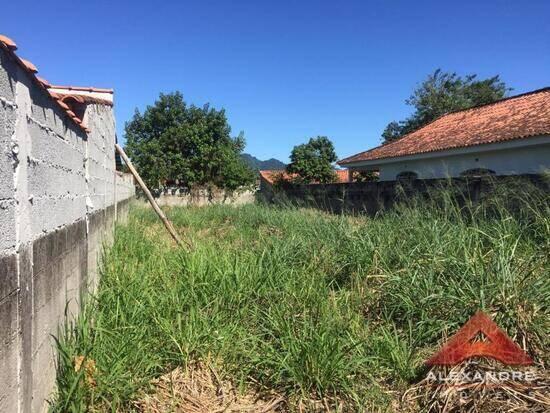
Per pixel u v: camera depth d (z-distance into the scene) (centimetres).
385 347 420
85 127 488
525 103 1628
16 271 246
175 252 721
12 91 242
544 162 1264
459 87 3884
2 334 225
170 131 3050
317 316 472
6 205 232
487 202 779
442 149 1590
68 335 384
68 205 404
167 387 388
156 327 447
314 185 1998
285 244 705
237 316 495
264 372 397
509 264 457
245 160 3369
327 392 371
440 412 343
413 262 535
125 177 1731
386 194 1459
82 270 482
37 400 288
